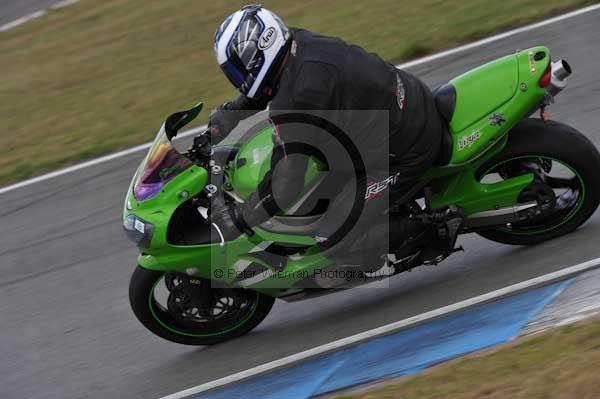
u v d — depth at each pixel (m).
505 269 14.85
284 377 13.38
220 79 28.88
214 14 35.75
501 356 11.48
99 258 19.23
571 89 21.56
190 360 14.88
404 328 13.85
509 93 14.14
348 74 12.83
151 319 14.70
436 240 14.52
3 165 26.11
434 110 14.04
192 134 24.28
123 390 14.38
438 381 11.30
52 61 35.81
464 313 13.70
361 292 15.91
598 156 14.56
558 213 15.12
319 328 14.88
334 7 33.09
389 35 28.66
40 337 16.61
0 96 33.00
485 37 26.41
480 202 14.54
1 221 22.31
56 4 43.41
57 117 29.45
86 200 22.36
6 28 41.81
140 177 14.22
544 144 14.41
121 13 39.47
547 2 27.50
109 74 32.62
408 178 13.80
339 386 12.47
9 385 15.23
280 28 12.85
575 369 10.27
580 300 12.59
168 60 32.38
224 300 16.44
